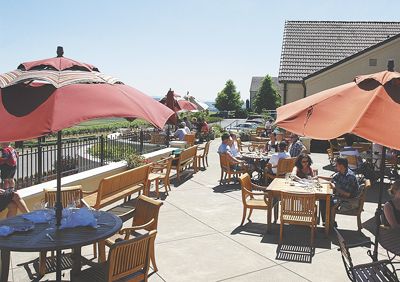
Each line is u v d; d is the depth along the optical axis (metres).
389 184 12.38
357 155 12.28
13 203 6.65
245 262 6.17
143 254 4.45
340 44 24.89
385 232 5.13
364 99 3.83
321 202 7.84
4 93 3.83
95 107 3.71
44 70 4.23
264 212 8.99
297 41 25.28
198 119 27.53
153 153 13.95
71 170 9.66
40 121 3.41
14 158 7.94
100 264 4.67
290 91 22.83
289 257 6.38
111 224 4.79
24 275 5.51
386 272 4.70
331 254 6.53
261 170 12.20
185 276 5.64
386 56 19.89
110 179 7.21
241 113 61.78
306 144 20.41
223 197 10.30
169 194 10.59
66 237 4.30
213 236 7.34
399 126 3.41
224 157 11.96
